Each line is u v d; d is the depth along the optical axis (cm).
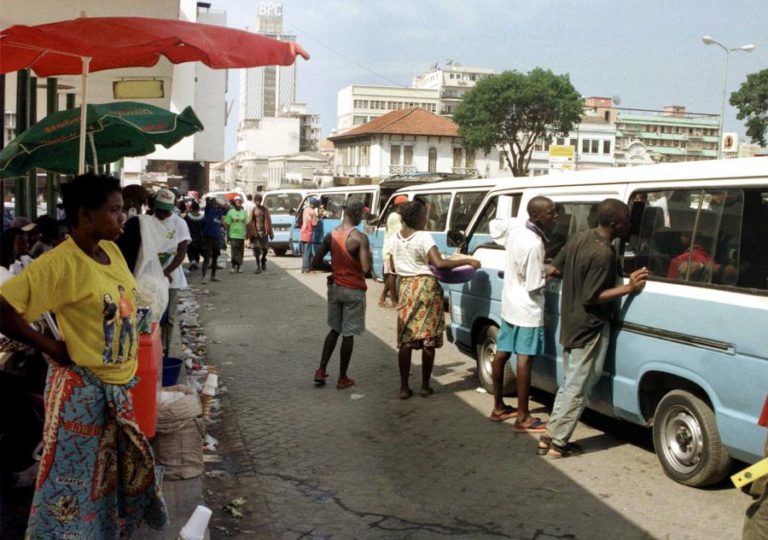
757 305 443
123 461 330
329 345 793
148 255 604
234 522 465
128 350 327
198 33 474
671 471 518
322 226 1934
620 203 534
